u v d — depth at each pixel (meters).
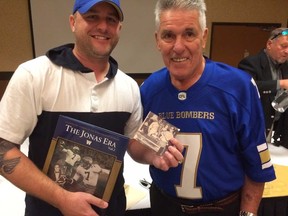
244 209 1.10
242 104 1.00
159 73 1.14
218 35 3.99
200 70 1.03
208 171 1.03
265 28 4.12
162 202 1.16
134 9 3.57
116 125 1.00
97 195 0.90
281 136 1.94
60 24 3.34
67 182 0.90
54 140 0.89
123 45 3.64
